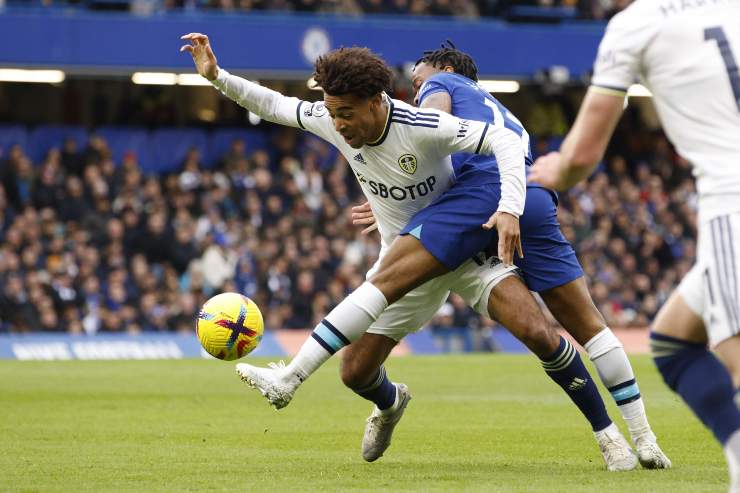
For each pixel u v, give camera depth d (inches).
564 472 276.1
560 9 1190.9
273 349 896.3
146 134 1163.3
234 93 296.0
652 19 200.1
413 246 275.3
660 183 1215.6
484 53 1128.2
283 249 995.9
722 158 195.0
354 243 1042.7
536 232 284.7
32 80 1125.1
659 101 202.7
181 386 567.5
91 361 771.4
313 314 970.1
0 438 351.6
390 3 1139.3
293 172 1090.7
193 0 1104.8
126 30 1059.9
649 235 1133.1
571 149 204.1
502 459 304.3
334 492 240.7
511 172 266.1
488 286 284.2
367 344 293.3
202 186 1058.7
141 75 1129.4
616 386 283.3
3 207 988.6
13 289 893.8
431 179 281.1
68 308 908.0
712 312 193.8
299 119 292.5
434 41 1116.5
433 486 249.4
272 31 1085.8
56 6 1098.7
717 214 193.8
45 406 462.6
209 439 351.6
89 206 1013.2
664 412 428.1
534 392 539.5
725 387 201.0
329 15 1115.3
